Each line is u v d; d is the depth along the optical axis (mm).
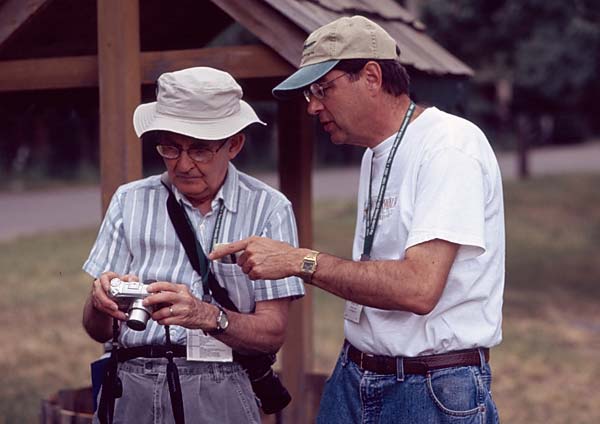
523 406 7766
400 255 3109
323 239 18047
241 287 3246
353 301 2986
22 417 6949
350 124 3135
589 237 19109
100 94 4543
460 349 3084
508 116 43031
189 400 3199
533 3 12648
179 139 3145
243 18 4395
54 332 10281
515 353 9609
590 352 9781
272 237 3285
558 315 11781
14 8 4578
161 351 3213
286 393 3508
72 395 5156
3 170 27094
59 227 19188
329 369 8789
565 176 29344
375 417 3213
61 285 13086
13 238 17438
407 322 3105
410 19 5895
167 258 3248
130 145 4527
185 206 3279
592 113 18031
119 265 3314
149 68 4590
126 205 3316
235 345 3141
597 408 7734
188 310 2979
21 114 5883
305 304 5633
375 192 3207
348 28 3084
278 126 5516
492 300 3127
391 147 3145
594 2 11438
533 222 21078
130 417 3234
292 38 4332
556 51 13633
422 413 3088
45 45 5188
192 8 5215
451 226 2932
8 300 12016
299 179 5504
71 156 29125
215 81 3154
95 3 4734
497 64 15141
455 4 13047
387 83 3115
